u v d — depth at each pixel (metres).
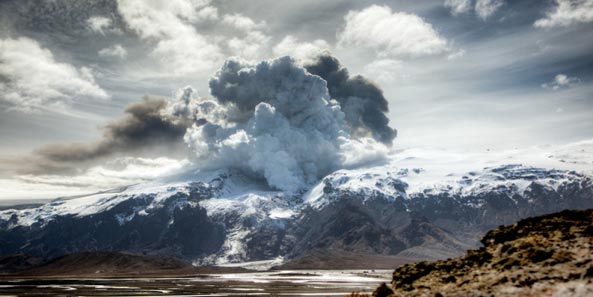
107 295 173.62
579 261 20.89
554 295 19.06
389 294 26.05
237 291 197.25
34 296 169.38
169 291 198.62
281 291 195.38
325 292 187.00
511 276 21.88
